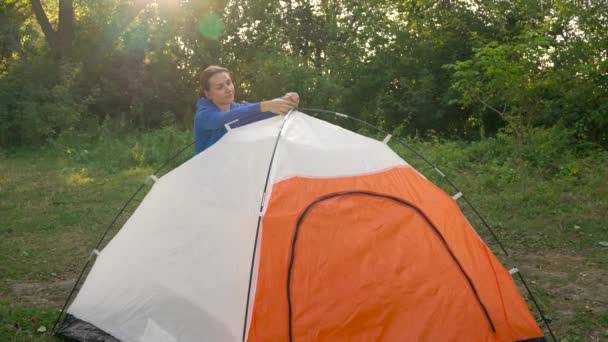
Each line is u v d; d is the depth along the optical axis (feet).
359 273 11.32
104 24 68.18
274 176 12.14
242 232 11.71
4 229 23.89
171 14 68.28
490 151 37.14
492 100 29.12
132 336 12.02
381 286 11.28
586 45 37.99
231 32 68.90
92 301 13.01
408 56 57.41
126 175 36.94
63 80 60.29
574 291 16.40
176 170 13.52
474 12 55.26
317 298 11.00
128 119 65.87
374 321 11.02
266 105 13.85
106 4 68.28
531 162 33.58
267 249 11.33
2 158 47.44
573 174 30.66
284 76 58.65
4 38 65.21
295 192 11.99
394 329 11.03
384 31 58.34
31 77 59.26
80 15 73.92
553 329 13.97
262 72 60.75
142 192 30.86
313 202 11.88
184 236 12.35
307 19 75.10
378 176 12.82
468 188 29.60
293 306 10.89
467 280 11.84
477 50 27.58
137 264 12.65
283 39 70.33
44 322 14.17
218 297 11.35
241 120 14.51
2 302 15.92
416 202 12.62
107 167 40.24
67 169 39.50
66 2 66.33
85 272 18.98
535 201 25.96
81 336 12.66
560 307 15.31
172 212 12.82
